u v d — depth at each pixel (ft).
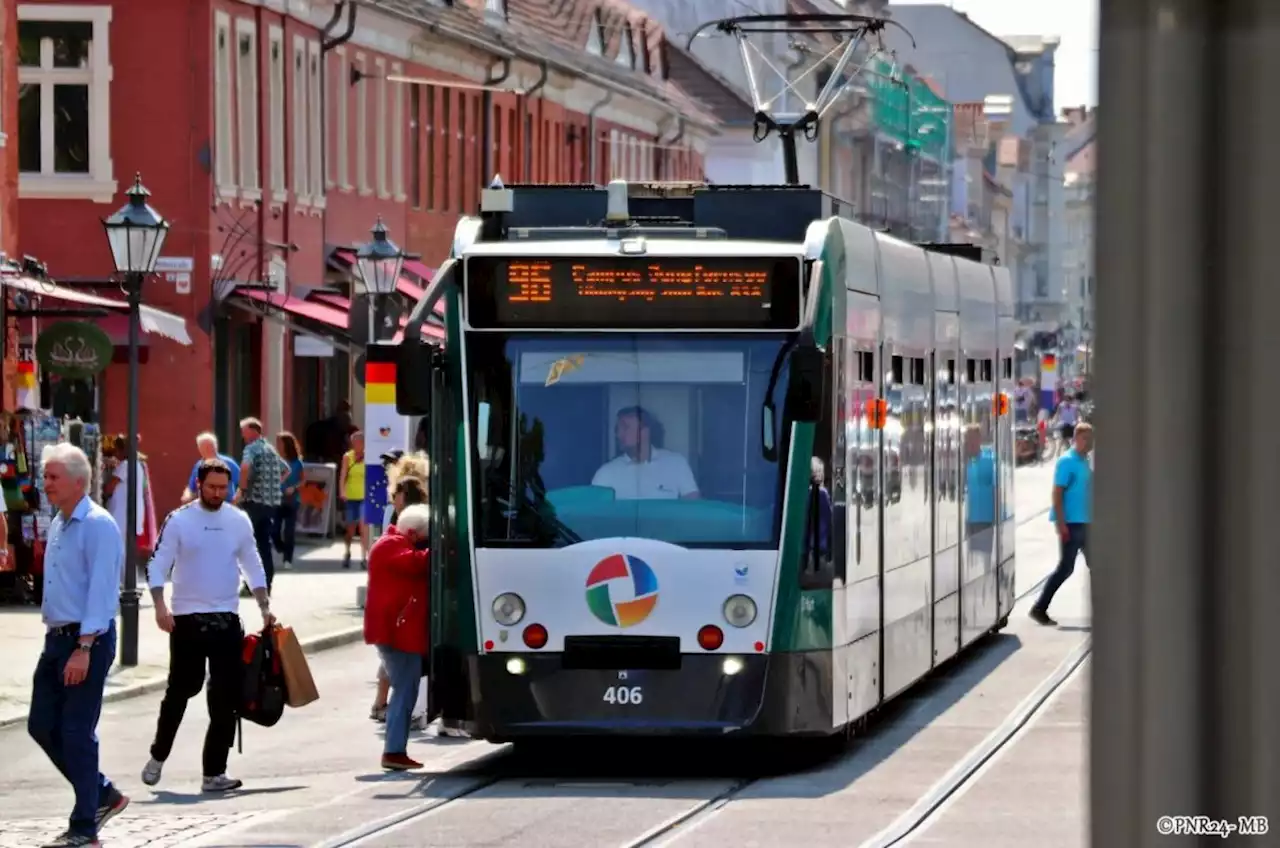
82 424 139.33
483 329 71.36
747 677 69.41
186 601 70.03
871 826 60.29
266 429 200.54
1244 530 15.79
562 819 61.98
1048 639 122.52
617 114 328.49
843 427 74.74
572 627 69.77
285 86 205.98
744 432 70.44
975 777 71.20
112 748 82.58
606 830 59.72
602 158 321.52
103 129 187.52
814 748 79.51
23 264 159.43
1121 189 16.01
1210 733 15.78
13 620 124.06
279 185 204.54
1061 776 71.41
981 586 109.81
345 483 169.48
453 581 70.79
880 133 473.26
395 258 135.23
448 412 71.67
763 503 70.18
